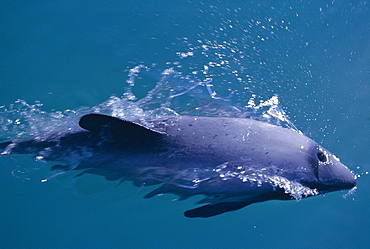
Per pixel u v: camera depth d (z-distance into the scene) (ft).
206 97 20.25
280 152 15.03
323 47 25.48
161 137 15.01
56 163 15.71
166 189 15.05
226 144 14.96
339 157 18.03
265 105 20.22
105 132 14.84
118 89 20.33
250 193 14.76
